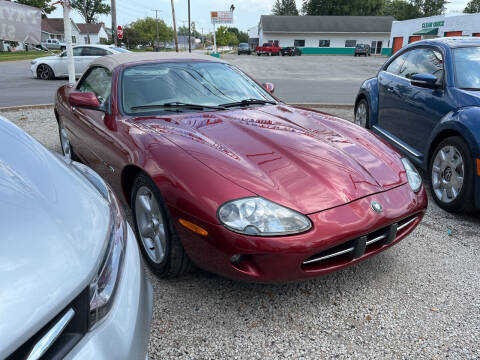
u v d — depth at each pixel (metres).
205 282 2.36
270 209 1.84
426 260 2.67
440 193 3.53
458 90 3.50
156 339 1.91
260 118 2.75
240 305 2.17
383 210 2.04
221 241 1.82
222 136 2.36
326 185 2.02
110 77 3.12
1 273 0.94
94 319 1.04
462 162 3.18
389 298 2.26
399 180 2.29
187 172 1.99
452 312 2.14
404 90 4.29
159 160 2.12
